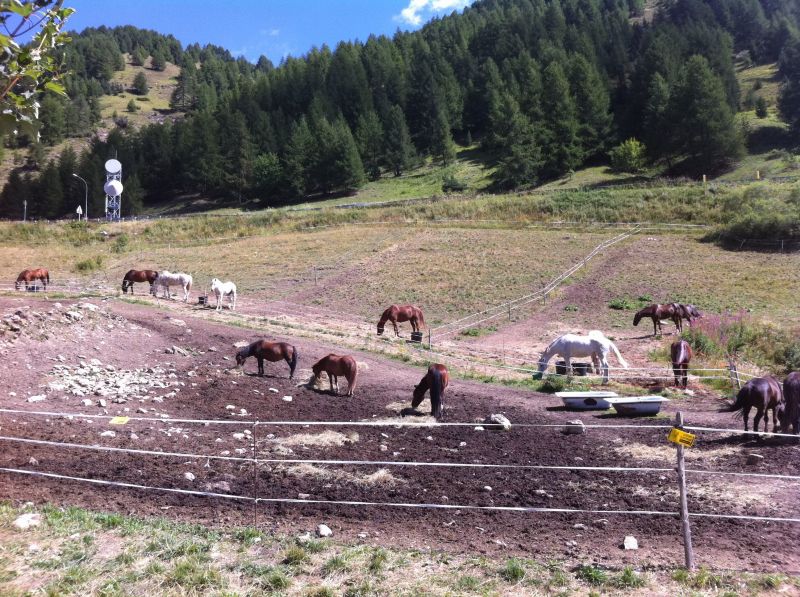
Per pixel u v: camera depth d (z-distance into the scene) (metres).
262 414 14.84
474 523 8.43
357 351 24.39
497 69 139.88
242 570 6.59
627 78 128.00
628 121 114.75
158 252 53.81
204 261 49.84
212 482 9.53
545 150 102.06
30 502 8.08
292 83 152.12
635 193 64.25
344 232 59.62
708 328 27.89
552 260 47.12
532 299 38.91
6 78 3.50
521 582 6.50
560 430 13.99
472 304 38.19
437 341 29.81
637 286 40.56
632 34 151.38
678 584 6.52
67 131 186.25
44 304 24.16
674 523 8.55
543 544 7.73
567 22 174.62
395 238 55.72
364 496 9.40
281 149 126.44
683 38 129.25
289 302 37.66
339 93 141.88
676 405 17.81
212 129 132.25
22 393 14.30
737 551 7.59
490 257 48.47
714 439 13.31
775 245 46.94
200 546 7.06
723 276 41.34
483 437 13.39
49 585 5.98
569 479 10.56
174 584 6.20
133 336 21.30
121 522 7.61
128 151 132.38
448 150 120.94
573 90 114.81
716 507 9.21
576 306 37.34
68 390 15.02
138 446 11.10
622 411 15.95
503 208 64.50
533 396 18.67
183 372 18.42
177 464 10.29
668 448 12.51
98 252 55.28
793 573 6.95
